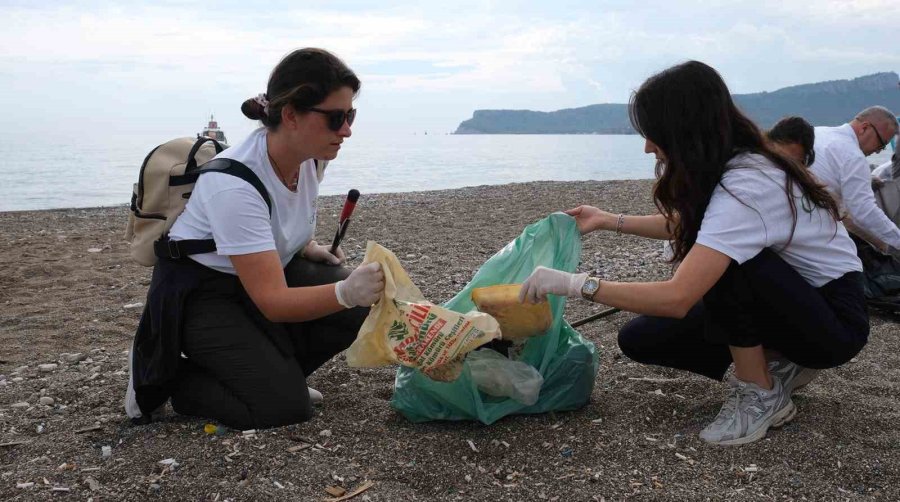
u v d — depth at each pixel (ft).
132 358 9.54
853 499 7.64
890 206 17.37
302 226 9.80
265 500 7.68
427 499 7.77
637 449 8.73
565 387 9.74
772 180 8.26
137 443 9.06
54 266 22.17
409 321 8.53
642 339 10.11
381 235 27.53
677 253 9.01
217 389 9.49
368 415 9.91
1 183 71.61
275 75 8.73
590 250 23.08
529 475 8.26
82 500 7.77
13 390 11.36
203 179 8.91
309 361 10.65
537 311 9.18
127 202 53.98
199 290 9.29
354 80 8.82
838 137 15.51
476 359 9.37
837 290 8.96
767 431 9.08
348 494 7.80
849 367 11.74
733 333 8.90
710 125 8.23
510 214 32.91
